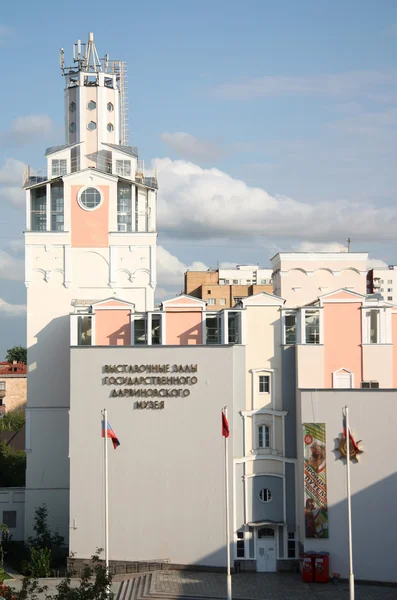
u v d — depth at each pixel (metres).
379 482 66.81
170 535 69.56
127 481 70.00
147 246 83.75
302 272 85.19
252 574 69.00
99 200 83.81
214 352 70.25
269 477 70.94
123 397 70.44
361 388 67.94
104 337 73.38
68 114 88.75
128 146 87.75
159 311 73.25
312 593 63.34
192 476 69.75
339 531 67.06
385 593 63.62
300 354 71.06
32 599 50.78
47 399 82.31
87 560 69.88
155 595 62.44
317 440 67.75
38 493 81.44
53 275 83.19
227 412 69.88
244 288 147.12
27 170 84.12
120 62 91.88
